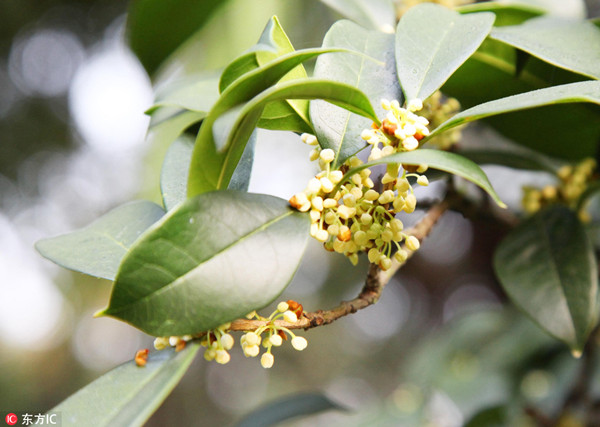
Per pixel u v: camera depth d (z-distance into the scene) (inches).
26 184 61.8
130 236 18.9
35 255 67.7
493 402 31.7
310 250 77.9
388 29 21.8
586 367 29.1
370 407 42.9
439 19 19.1
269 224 16.9
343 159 17.9
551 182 29.6
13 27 54.9
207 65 30.9
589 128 21.5
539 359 37.4
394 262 19.3
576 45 18.8
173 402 84.2
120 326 84.2
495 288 67.0
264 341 17.2
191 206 16.7
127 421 16.4
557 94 16.6
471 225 66.3
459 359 42.9
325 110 18.2
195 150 16.6
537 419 31.3
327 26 36.6
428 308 78.6
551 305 19.9
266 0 31.3
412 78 18.2
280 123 18.3
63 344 76.8
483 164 22.4
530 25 20.2
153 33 23.2
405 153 16.8
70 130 60.5
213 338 17.1
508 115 21.7
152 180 43.2
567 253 20.4
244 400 88.2
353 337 89.8
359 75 18.7
